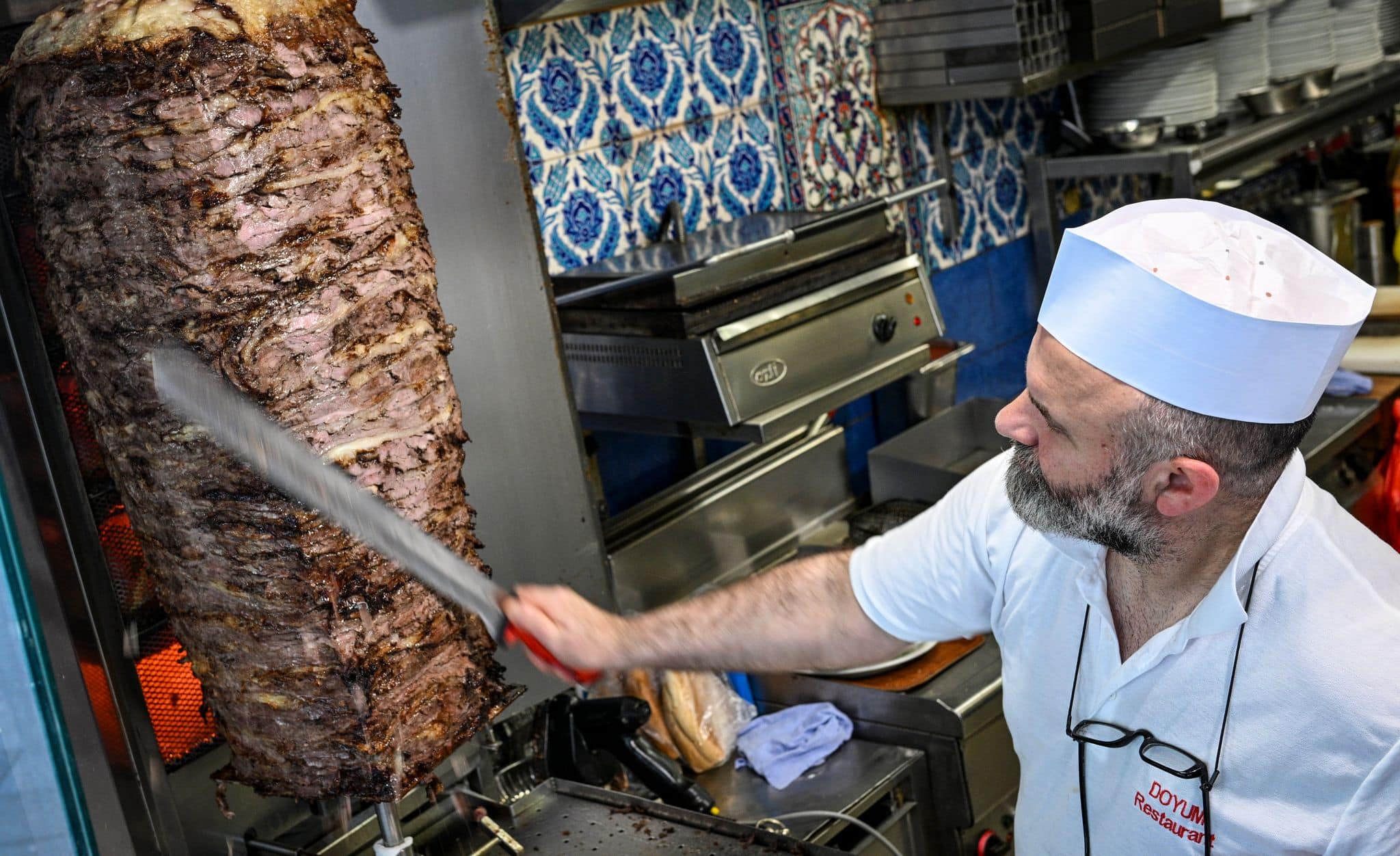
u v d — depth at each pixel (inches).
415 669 50.2
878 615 57.8
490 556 70.6
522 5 82.9
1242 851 46.9
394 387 48.9
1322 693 44.1
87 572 49.3
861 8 119.6
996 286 138.9
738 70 109.7
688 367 87.3
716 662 57.4
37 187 47.1
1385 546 48.1
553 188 97.0
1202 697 46.7
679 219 100.7
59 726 41.0
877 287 97.8
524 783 74.7
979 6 112.0
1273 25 144.4
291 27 45.6
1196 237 42.8
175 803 55.8
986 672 88.9
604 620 54.2
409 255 49.4
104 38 44.0
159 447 47.0
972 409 124.6
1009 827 90.8
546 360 71.4
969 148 132.7
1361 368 138.4
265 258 45.4
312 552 46.6
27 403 44.6
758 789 84.5
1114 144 134.7
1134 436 43.5
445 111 65.9
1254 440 43.0
